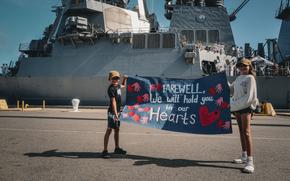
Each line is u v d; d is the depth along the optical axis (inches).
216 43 1067.9
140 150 259.3
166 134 373.1
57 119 589.3
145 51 980.6
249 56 1113.4
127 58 989.8
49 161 211.3
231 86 235.0
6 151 247.6
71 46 1047.0
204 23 1096.8
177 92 247.3
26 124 483.2
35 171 182.2
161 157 229.8
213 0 1141.7
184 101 244.2
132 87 252.2
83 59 1027.3
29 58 1087.0
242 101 198.8
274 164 207.2
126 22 1125.1
